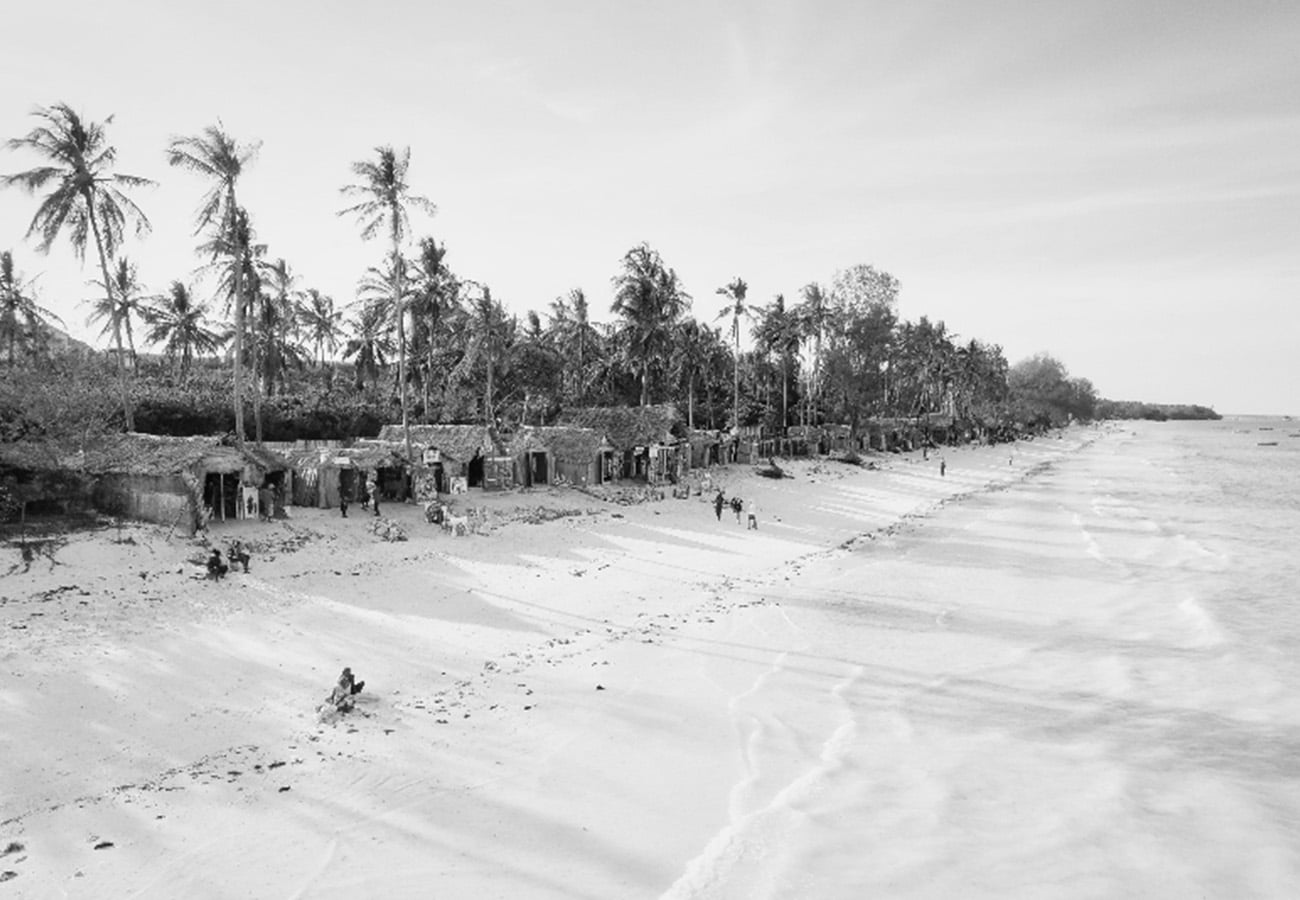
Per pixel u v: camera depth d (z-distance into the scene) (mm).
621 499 53750
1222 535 53250
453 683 22844
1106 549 47375
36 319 57281
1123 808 16672
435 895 13148
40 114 39781
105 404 43594
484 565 36219
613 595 33125
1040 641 28672
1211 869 14461
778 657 26250
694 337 83312
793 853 14617
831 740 19969
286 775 17203
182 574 29875
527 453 53844
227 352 69625
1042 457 132250
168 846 14406
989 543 48875
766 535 48656
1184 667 25984
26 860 13742
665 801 16625
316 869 13828
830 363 97812
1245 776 18344
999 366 199125
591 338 86438
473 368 68312
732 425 86312
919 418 132375
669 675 24250
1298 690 23953
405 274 52719
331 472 41875
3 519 32406
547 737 19594
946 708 22297
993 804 16781
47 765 17000
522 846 14750
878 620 30984
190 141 41688
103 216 41812
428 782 17141
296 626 26562
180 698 20688
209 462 35562
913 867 14250
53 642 23094
